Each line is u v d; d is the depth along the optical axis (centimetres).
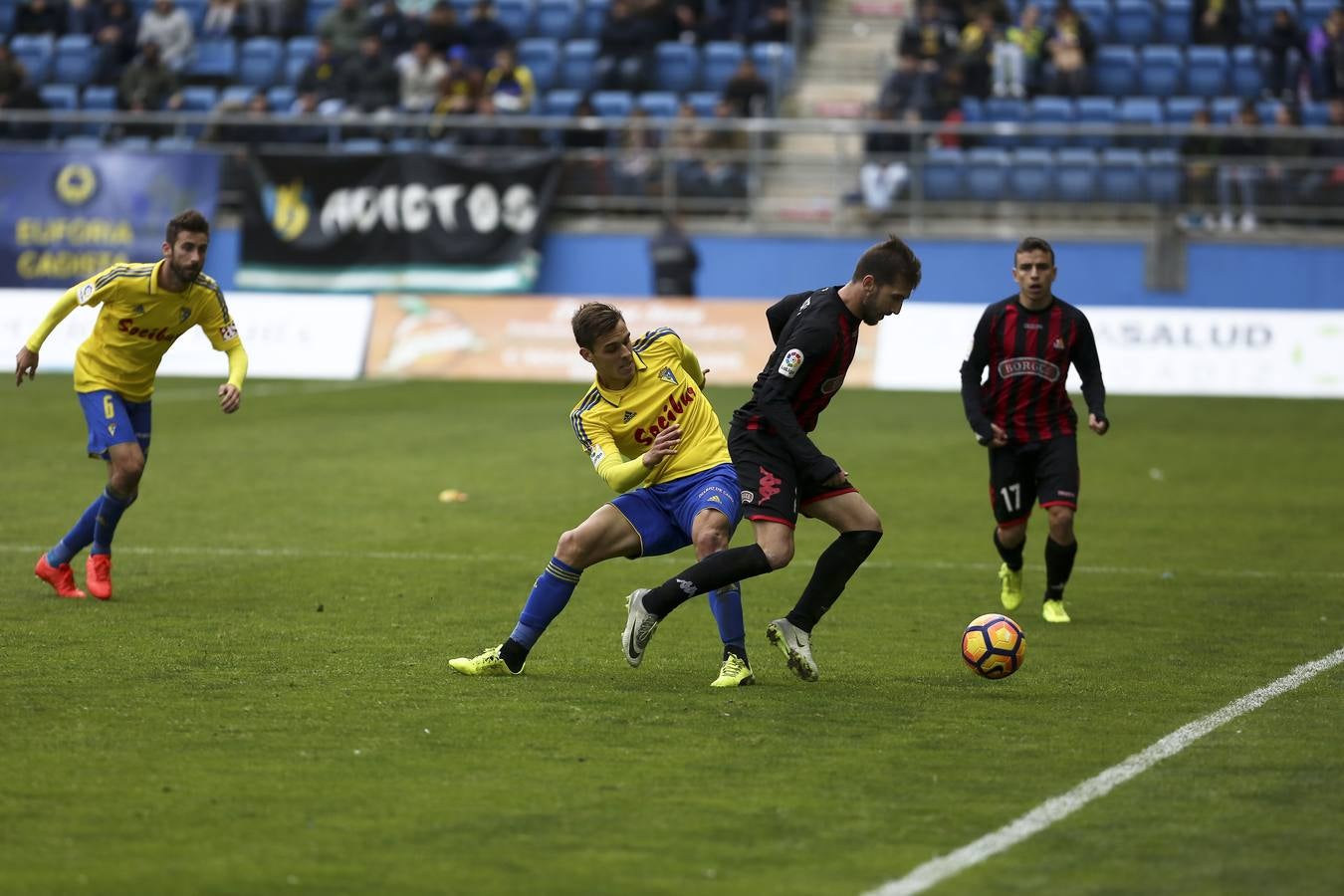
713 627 2900
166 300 3017
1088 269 8325
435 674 2455
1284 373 7350
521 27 9625
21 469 4828
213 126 8744
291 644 2659
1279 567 3581
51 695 2283
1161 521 4231
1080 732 2147
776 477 2366
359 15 9100
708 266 8538
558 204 8575
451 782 1891
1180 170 8262
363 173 8569
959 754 2031
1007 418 3058
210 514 4122
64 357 7912
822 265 8456
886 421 6300
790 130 8350
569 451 5416
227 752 2005
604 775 1925
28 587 3153
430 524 4025
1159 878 1589
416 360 7844
